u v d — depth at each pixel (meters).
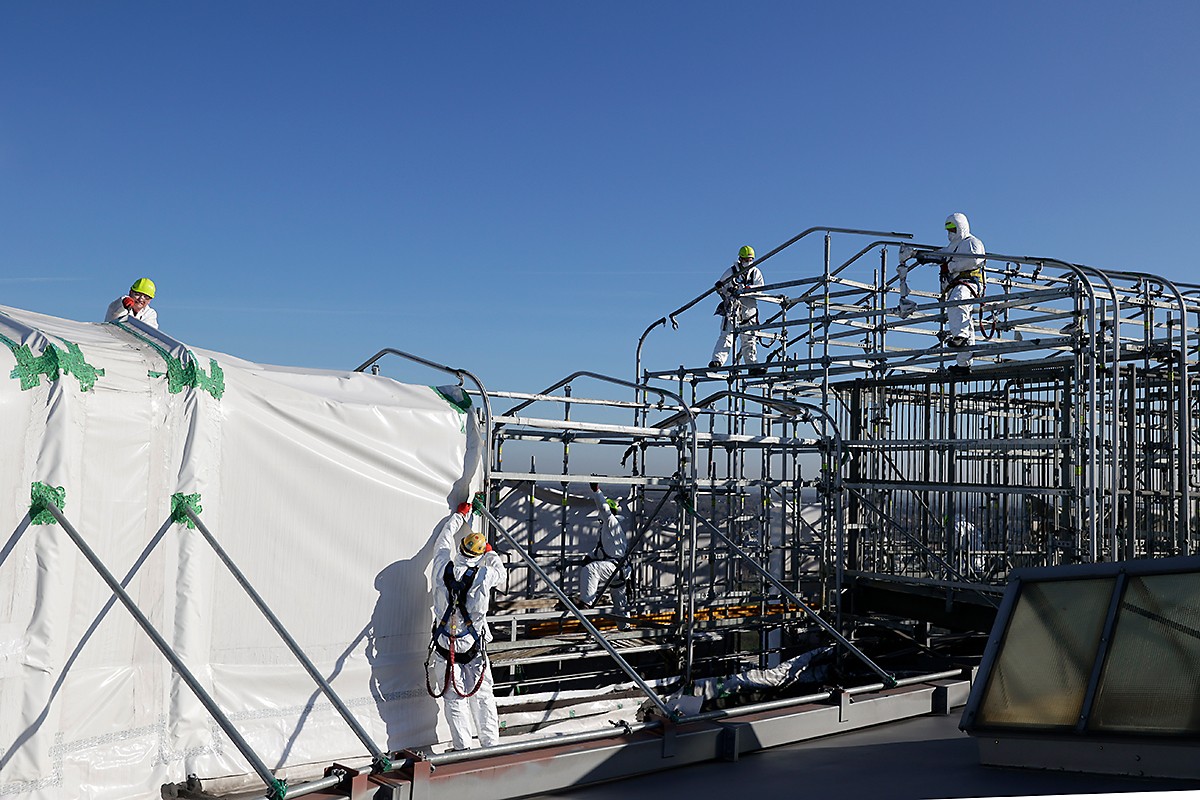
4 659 5.80
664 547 14.22
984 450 13.11
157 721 6.71
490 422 9.05
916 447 12.58
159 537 6.80
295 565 7.67
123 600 5.67
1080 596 6.38
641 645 11.34
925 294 13.01
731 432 15.67
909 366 13.33
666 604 12.48
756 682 12.38
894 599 12.93
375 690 8.09
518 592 12.61
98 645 6.38
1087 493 10.56
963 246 12.16
